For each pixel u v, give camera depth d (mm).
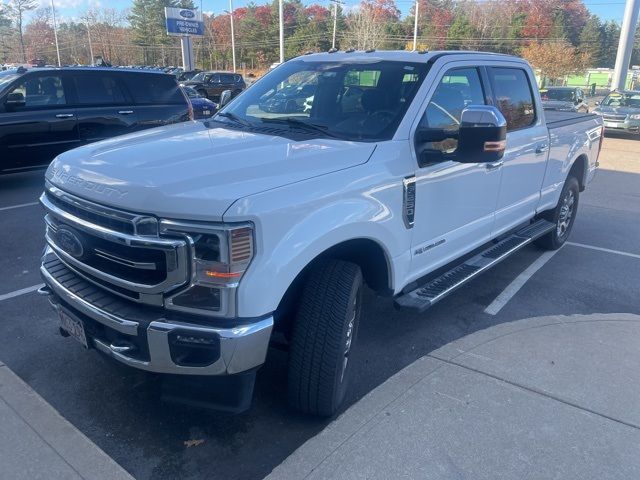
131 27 98875
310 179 2855
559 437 3080
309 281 3047
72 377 3652
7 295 4906
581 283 5613
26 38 106812
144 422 3229
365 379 3732
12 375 3605
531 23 78438
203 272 2520
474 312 4836
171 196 2518
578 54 68188
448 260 4203
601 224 8070
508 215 5051
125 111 10008
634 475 2814
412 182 3500
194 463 2916
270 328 2646
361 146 3324
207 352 2646
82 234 2861
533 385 3578
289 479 2752
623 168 13398
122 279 2709
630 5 26453
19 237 6574
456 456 2920
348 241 3178
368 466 2840
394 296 3695
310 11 94250
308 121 3844
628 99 21203
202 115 19953
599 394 3494
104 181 2742
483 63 4527
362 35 66375
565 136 5953
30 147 9000
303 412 3234
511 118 4887
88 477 2742
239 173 2738
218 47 95188
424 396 3434
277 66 4742
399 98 3746
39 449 2914
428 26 82250
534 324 4504
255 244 2535
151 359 2646
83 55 102750
